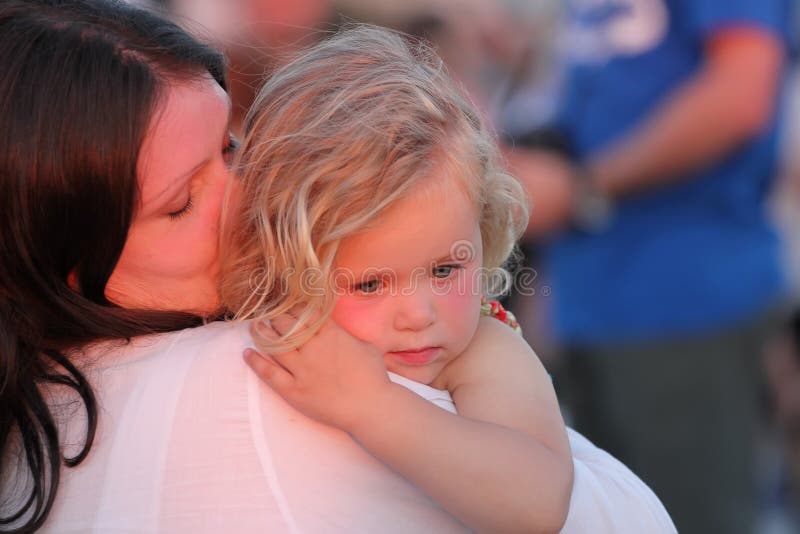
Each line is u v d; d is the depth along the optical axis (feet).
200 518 6.45
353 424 6.59
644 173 15.19
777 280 16.10
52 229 6.64
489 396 7.36
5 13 6.75
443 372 7.80
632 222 15.58
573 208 15.66
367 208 6.84
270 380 6.64
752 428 15.80
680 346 15.48
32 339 6.89
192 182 7.12
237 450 6.57
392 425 6.54
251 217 7.21
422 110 7.27
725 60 14.82
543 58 18.31
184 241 7.11
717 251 15.34
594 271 15.83
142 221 6.86
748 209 15.62
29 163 6.45
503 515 6.59
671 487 15.88
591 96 15.87
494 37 19.16
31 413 6.71
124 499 6.51
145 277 7.17
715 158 15.07
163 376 6.81
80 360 6.97
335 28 16.17
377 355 6.81
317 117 7.18
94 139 6.47
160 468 6.53
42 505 6.56
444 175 7.14
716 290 15.31
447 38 19.04
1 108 6.48
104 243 6.74
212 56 7.51
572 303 16.21
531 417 7.24
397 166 6.92
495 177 8.00
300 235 6.86
